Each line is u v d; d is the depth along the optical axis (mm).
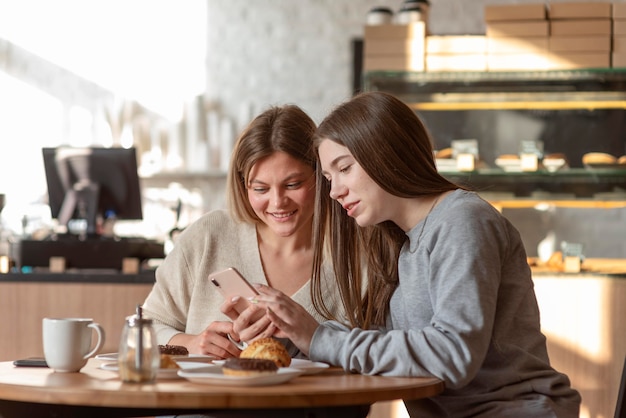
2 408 1678
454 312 1794
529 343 1959
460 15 5965
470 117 4867
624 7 4434
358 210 2008
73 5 6363
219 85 6230
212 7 6266
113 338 3904
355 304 2230
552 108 4883
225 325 2143
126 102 6270
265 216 2316
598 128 4898
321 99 6121
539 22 4477
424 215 2018
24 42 6391
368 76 4578
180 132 6102
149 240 4445
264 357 1830
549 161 4555
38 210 6164
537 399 1895
